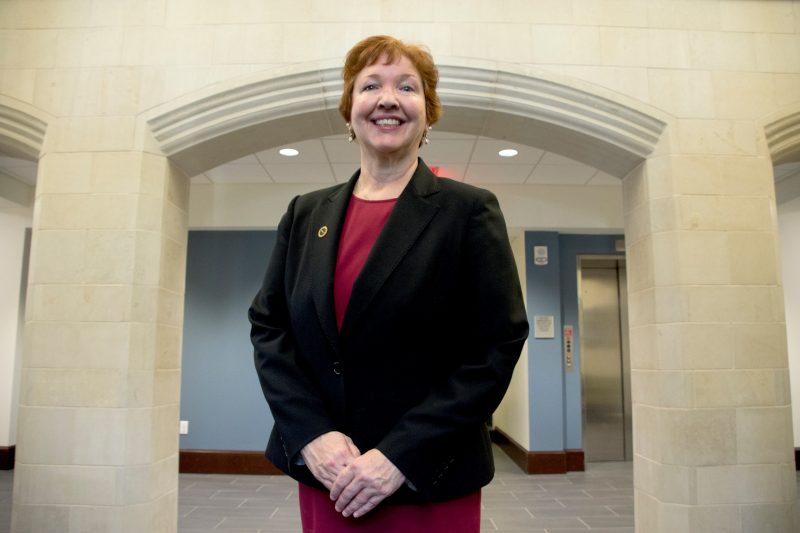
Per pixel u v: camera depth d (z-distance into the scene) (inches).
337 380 37.1
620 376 280.7
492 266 37.0
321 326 37.6
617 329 282.2
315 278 39.0
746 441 126.1
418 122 41.3
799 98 138.6
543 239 263.0
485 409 35.1
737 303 130.1
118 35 136.5
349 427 36.7
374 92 41.8
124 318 126.2
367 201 41.4
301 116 138.2
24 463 122.6
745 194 134.2
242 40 135.6
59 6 137.9
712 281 130.4
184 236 146.1
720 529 123.4
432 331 36.4
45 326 126.3
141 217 130.6
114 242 128.9
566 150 150.6
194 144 136.5
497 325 36.4
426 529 35.1
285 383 38.5
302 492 39.9
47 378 124.9
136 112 133.6
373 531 35.4
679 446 126.1
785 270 266.8
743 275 131.2
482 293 36.8
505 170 235.3
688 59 137.9
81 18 137.4
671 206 133.0
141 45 135.9
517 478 241.9
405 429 33.8
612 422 279.0
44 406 124.0
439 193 38.8
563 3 137.9
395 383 36.1
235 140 142.3
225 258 262.4
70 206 130.5
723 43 139.2
